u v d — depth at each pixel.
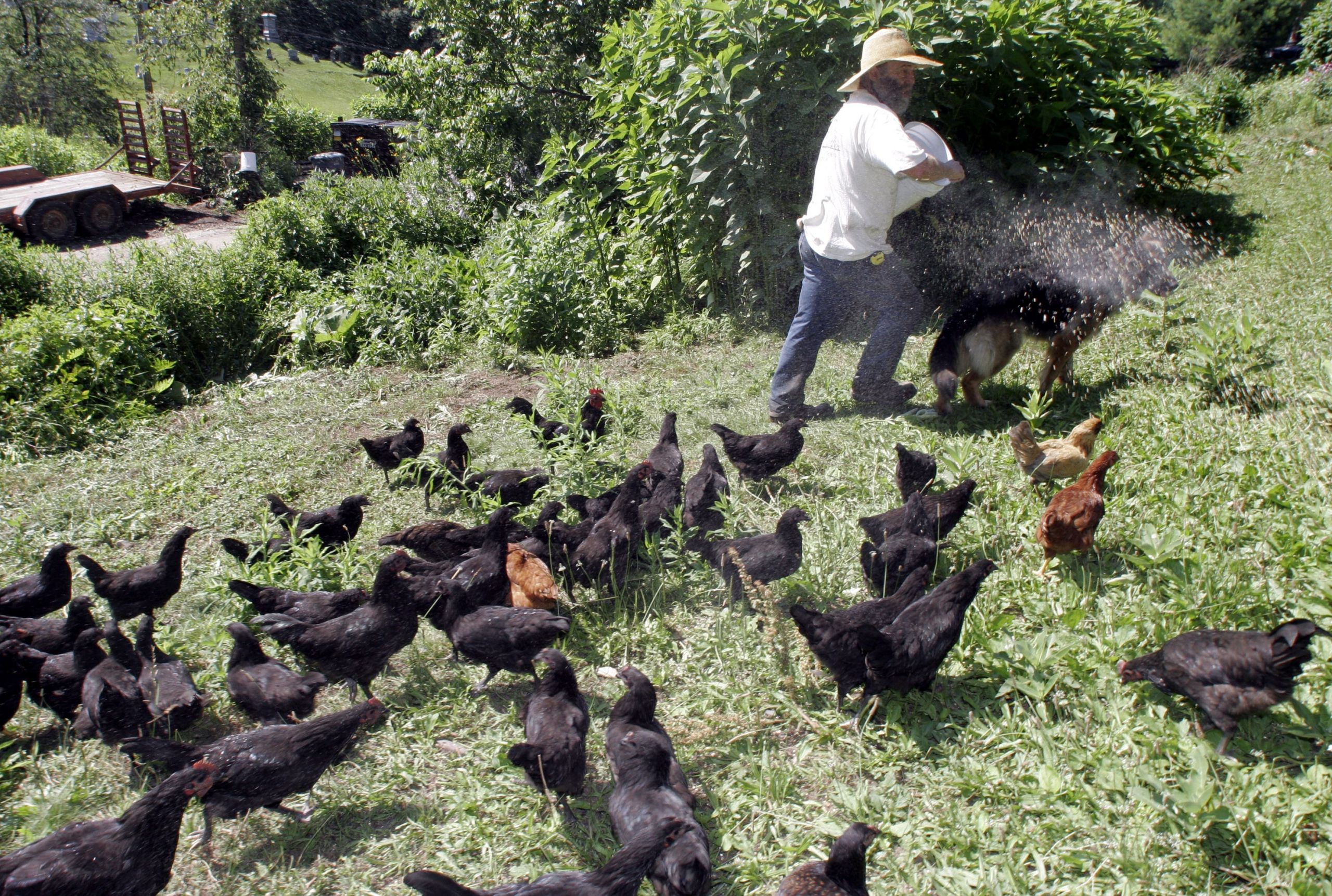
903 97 6.92
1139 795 3.53
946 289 10.41
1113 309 7.89
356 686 4.88
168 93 35.22
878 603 4.68
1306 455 5.93
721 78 9.22
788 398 7.49
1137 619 4.58
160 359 10.62
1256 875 3.30
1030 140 11.48
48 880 3.34
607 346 10.50
